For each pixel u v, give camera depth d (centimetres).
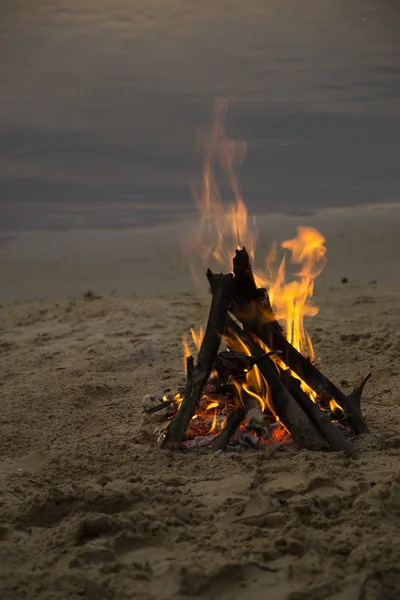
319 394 363
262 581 265
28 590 261
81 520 286
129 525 288
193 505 302
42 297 725
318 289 661
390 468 323
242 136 1201
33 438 377
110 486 310
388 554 271
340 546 275
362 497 297
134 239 899
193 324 540
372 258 802
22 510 299
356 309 569
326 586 260
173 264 815
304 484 311
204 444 353
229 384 363
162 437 357
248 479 317
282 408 349
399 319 529
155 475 328
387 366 445
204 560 271
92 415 399
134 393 428
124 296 636
